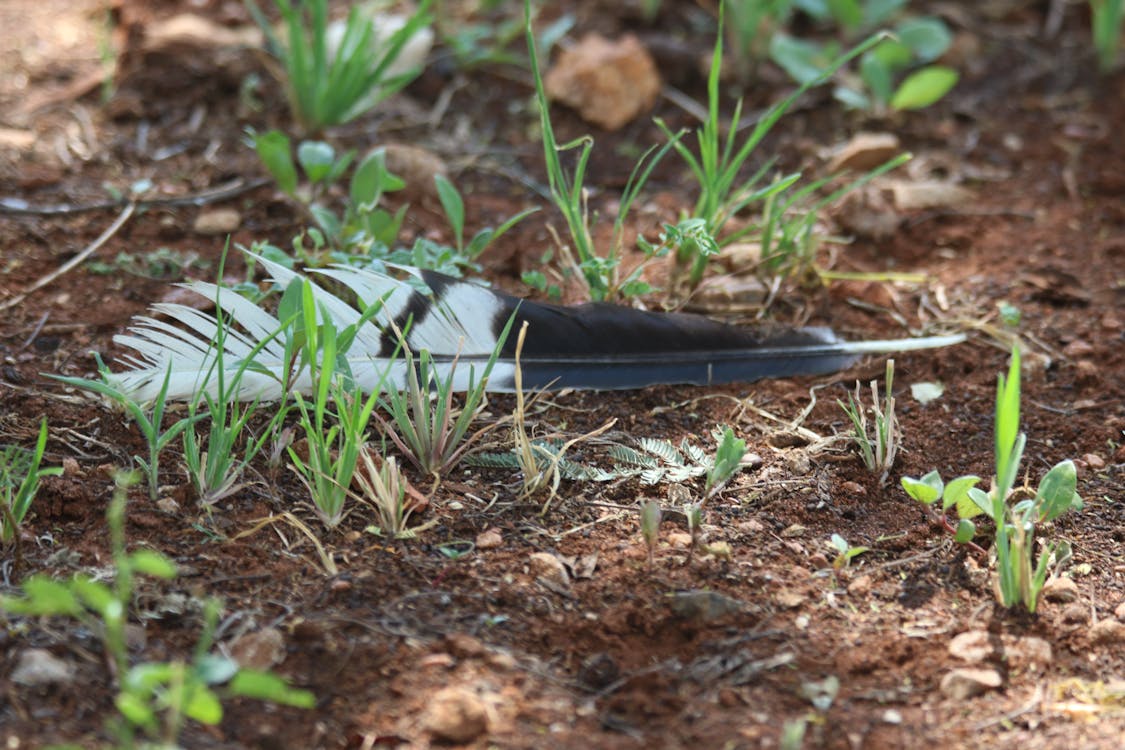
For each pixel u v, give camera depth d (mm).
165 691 2982
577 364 4352
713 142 4855
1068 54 6992
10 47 6555
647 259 4625
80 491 3646
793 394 4496
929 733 3051
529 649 3264
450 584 3461
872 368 4672
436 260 4605
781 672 3225
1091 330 4918
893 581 3598
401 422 3852
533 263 5234
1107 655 3346
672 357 4488
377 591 3404
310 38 6570
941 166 6105
